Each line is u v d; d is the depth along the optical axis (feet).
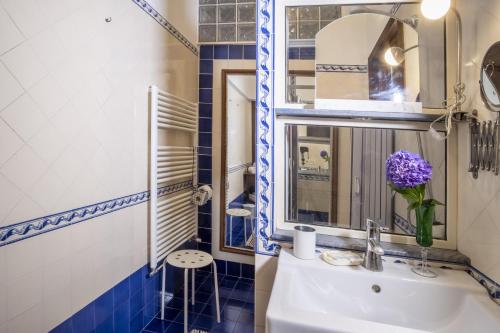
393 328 2.23
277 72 3.84
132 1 4.75
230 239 7.80
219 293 6.88
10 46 2.90
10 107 2.92
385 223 3.77
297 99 3.87
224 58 7.47
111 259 4.46
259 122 3.86
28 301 3.17
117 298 4.61
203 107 7.63
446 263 3.30
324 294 3.18
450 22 3.55
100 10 4.05
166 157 5.82
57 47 3.41
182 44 6.63
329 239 3.74
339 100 3.73
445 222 3.53
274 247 3.84
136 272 5.12
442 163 3.55
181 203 6.65
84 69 3.81
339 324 2.27
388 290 3.10
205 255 6.00
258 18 3.82
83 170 3.86
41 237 3.30
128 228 4.85
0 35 2.81
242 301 6.55
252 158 7.55
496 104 2.61
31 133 3.14
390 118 3.59
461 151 3.37
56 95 3.42
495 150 2.69
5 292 2.93
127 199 4.80
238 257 7.69
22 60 3.02
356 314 3.08
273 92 3.82
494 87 2.63
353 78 3.75
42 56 3.23
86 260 3.95
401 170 3.05
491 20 2.75
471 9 3.10
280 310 2.43
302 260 3.43
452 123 3.43
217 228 7.77
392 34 3.74
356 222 3.86
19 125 3.01
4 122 2.88
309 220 3.95
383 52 3.74
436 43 3.61
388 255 3.50
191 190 7.34
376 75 3.72
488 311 2.52
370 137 3.77
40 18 3.18
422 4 3.12
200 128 7.66
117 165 4.53
